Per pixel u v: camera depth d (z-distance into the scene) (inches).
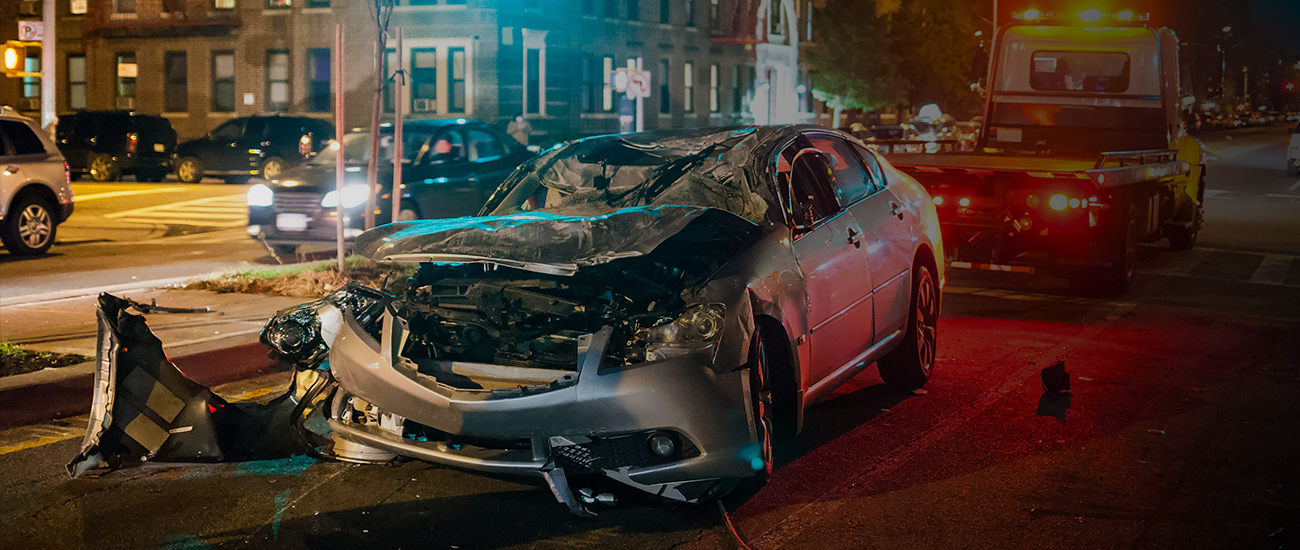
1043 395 277.9
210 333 323.9
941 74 2005.4
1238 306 413.7
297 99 1384.1
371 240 210.2
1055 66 546.3
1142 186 463.8
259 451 214.2
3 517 189.3
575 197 249.0
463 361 192.9
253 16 1395.2
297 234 506.6
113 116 1101.7
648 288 191.9
